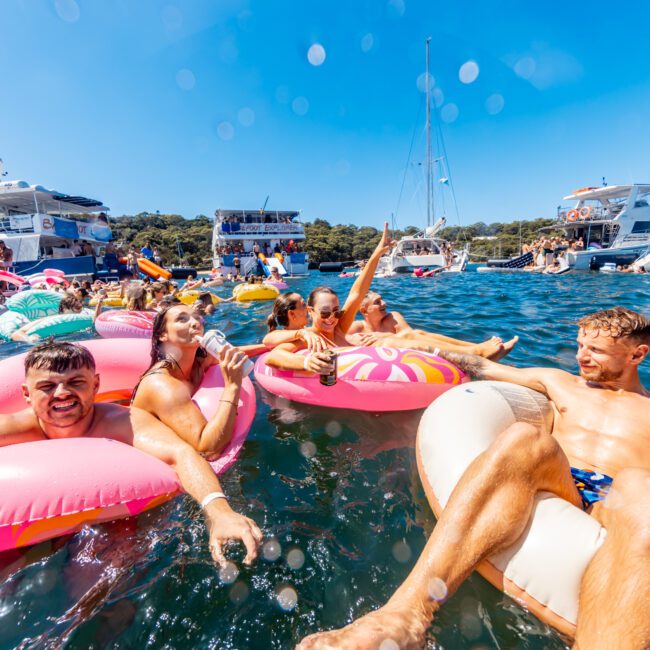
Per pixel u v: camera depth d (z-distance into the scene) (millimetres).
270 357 3211
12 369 2689
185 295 10289
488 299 9883
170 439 2088
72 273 18703
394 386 2844
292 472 2207
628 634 1020
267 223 31719
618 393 1929
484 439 1812
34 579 1507
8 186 18641
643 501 1199
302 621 1329
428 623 1219
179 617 1348
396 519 1819
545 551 1293
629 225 22594
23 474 1666
